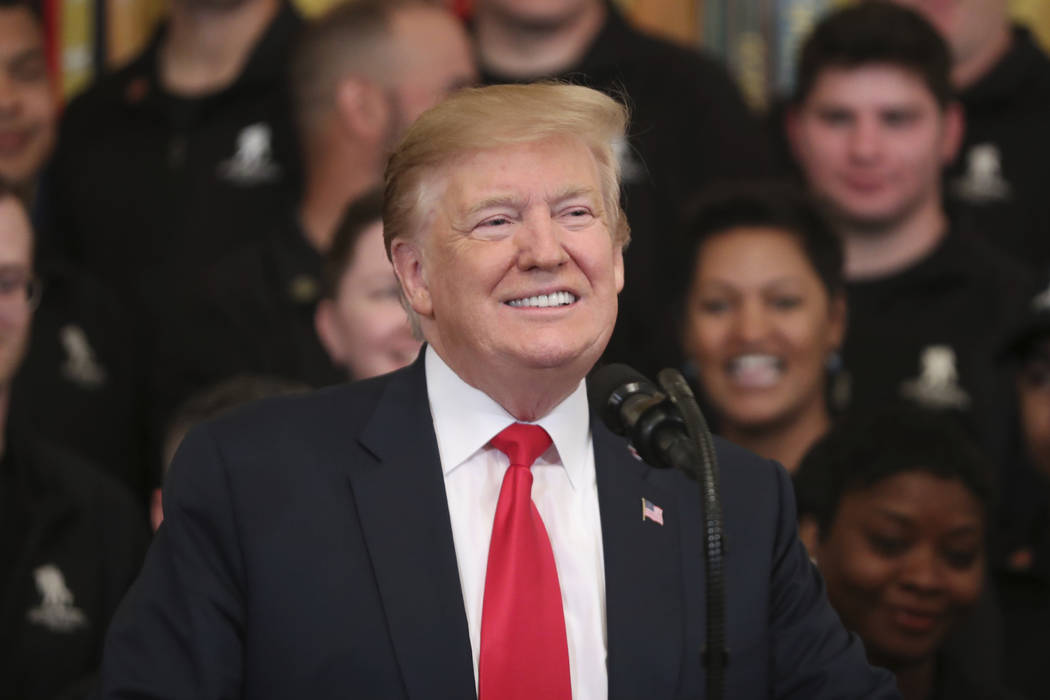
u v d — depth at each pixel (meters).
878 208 14.40
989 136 15.68
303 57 14.23
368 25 13.97
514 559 6.29
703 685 6.29
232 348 13.47
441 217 6.25
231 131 15.26
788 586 6.64
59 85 16.95
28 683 10.80
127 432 14.17
